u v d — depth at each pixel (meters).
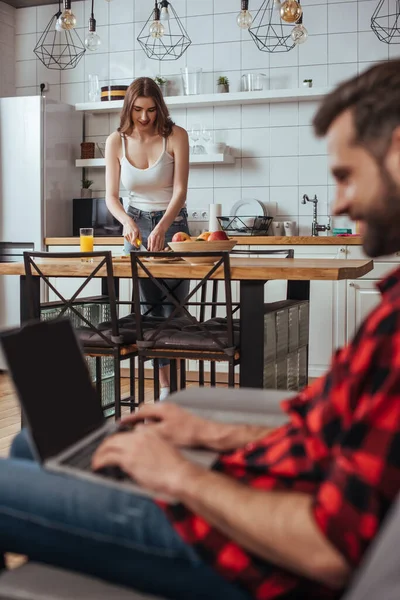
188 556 0.83
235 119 5.17
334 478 0.71
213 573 0.84
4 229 5.01
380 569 0.60
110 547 0.87
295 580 0.81
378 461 0.69
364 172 0.78
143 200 3.46
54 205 5.09
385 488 0.68
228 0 5.14
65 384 1.08
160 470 0.86
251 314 2.48
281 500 0.76
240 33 5.13
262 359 2.49
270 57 5.08
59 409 1.03
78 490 0.88
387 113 0.76
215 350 2.52
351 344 0.79
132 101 3.26
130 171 3.39
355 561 0.69
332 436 0.82
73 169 5.36
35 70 5.65
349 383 0.75
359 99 0.79
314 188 5.04
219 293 4.54
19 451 1.18
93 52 5.50
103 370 3.30
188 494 0.81
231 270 2.42
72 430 1.05
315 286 4.42
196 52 5.24
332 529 0.69
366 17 4.89
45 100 4.95
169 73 5.32
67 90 5.58
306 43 5.01
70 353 1.12
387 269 4.31
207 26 5.21
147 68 5.36
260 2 5.07
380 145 0.76
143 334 2.62
